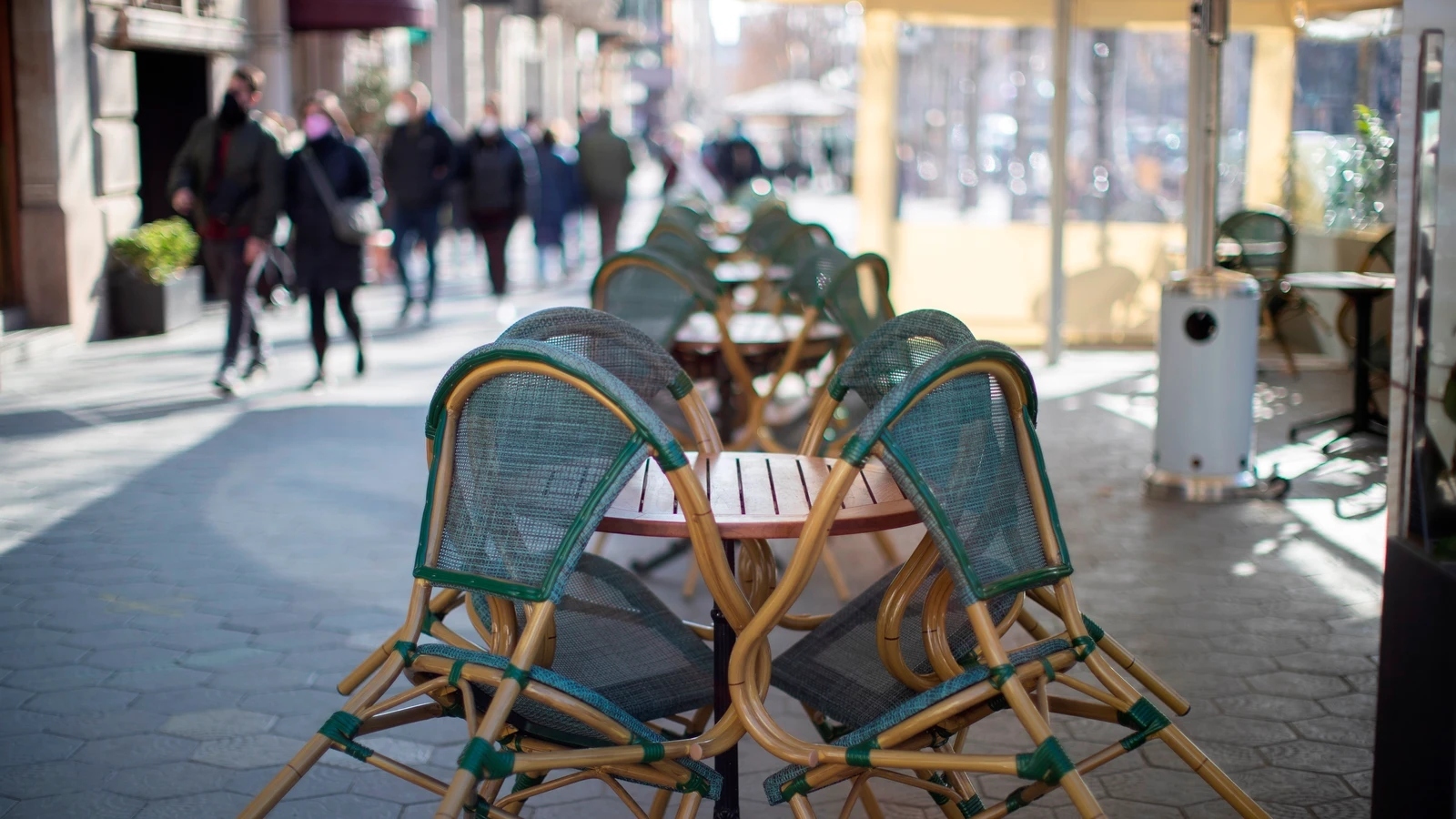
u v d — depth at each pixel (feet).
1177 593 18.02
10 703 13.97
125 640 15.79
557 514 8.78
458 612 17.16
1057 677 9.21
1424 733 9.37
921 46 39.63
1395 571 9.78
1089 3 39.37
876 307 19.38
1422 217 9.36
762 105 120.06
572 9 112.88
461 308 47.47
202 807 11.82
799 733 13.53
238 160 30.09
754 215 37.06
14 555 18.93
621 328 10.99
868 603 10.84
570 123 133.59
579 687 8.82
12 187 35.88
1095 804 8.07
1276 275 32.27
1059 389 33.71
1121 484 24.06
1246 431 22.95
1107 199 40.24
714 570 8.79
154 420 27.94
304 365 34.94
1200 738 13.43
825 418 11.65
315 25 50.39
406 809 11.88
